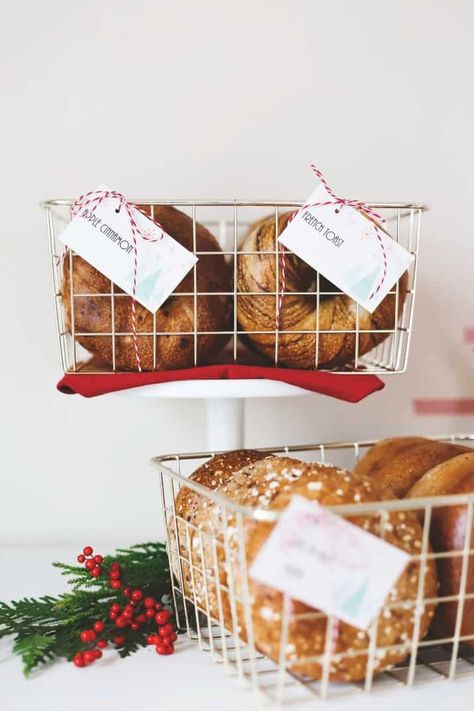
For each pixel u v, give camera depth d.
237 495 0.84
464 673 0.83
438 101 1.13
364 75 1.13
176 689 0.82
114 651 0.88
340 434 1.16
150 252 0.88
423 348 1.16
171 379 0.89
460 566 0.82
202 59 1.11
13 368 1.12
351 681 0.82
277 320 0.89
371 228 0.88
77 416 1.13
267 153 1.12
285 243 0.88
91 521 1.14
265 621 0.77
